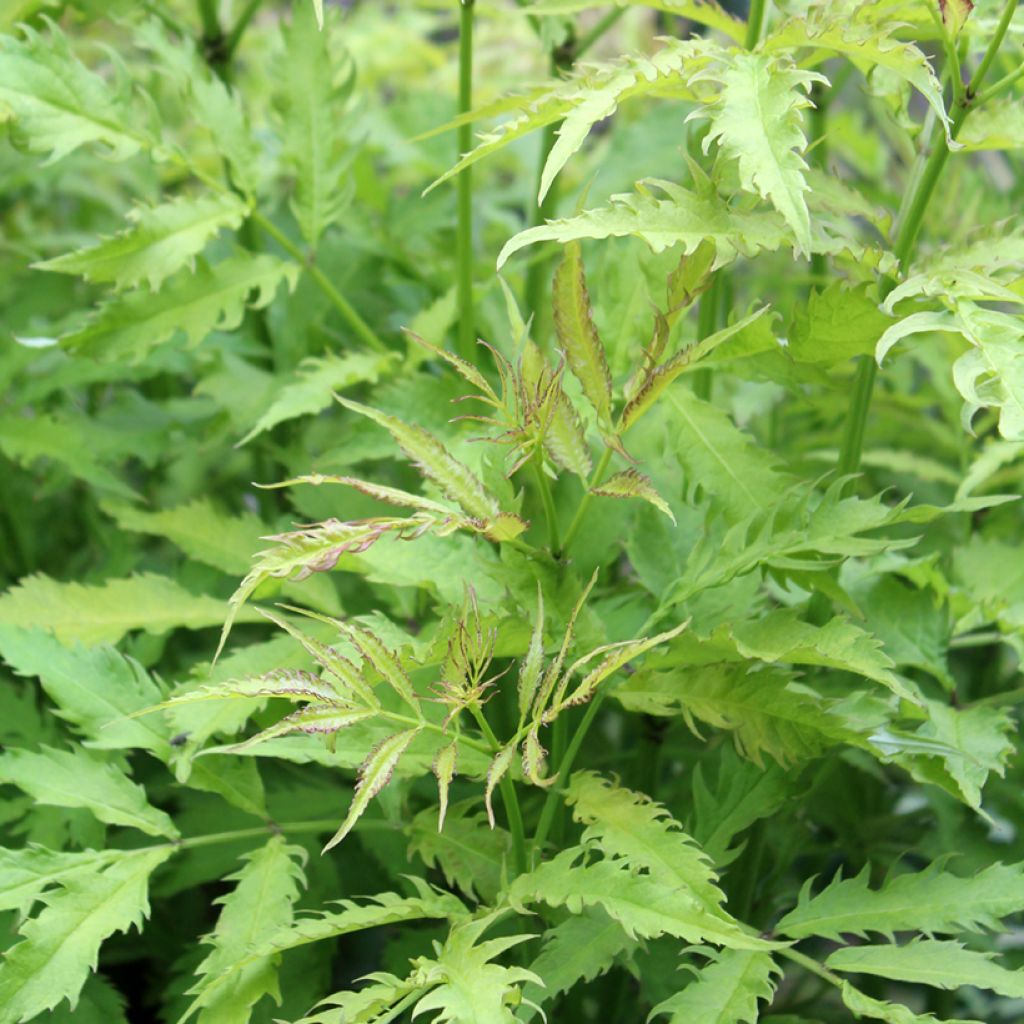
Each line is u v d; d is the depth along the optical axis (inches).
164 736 22.4
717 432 22.4
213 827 26.9
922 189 20.9
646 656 20.7
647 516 23.8
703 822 22.2
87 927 20.2
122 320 24.8
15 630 22.5
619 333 24.3
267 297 26.1
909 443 32.5
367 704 18.4
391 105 35.9
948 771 20.8
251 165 26.2
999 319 18.0
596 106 18.4
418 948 24.5
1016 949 27.8
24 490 32.9
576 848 19.2
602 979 25.5
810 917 20.3
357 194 33.8
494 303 31.1
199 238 24.8
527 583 21.0
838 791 28.0
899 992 32.0
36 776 21.6
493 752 19.2
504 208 40.3
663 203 19.0
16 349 30.1
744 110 18.0
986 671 30.1
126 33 42.6
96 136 24.1
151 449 30.9
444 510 19.0
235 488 35.4
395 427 19.1
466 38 25.4
